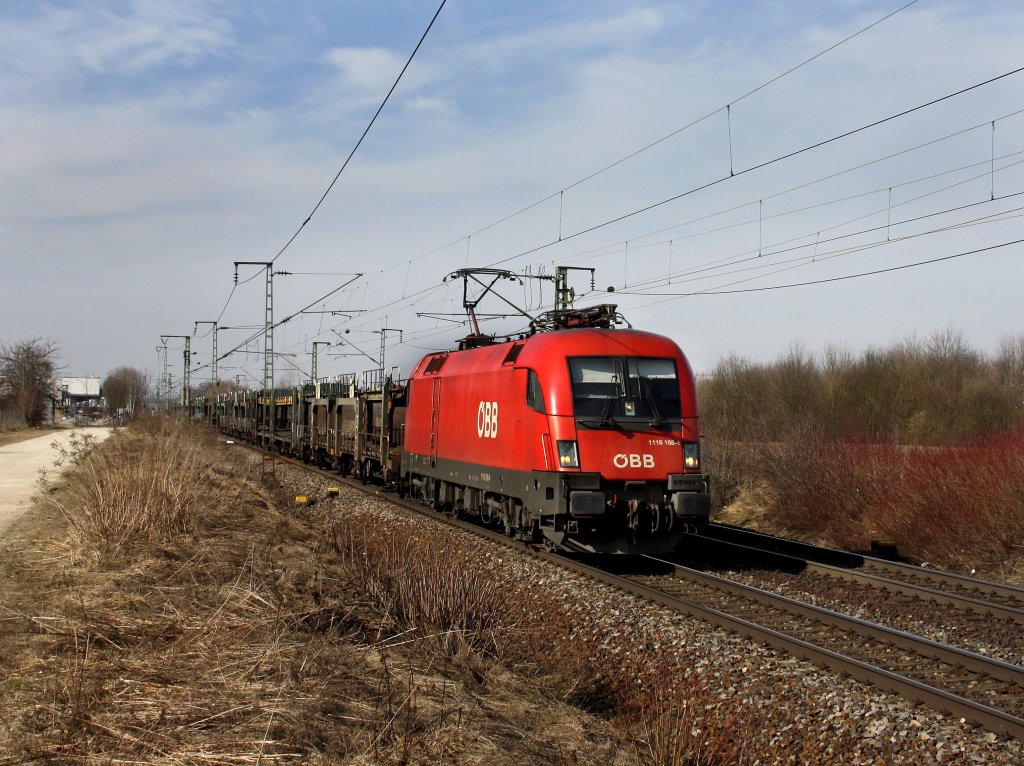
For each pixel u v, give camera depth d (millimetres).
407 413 21953
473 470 16719
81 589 8906
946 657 8352
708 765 6605
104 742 5219
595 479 13266
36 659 6633
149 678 6289
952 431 31875
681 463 13773
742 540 17828
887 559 15445
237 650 7016
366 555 12367
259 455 39594
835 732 6762
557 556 14172
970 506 14812
